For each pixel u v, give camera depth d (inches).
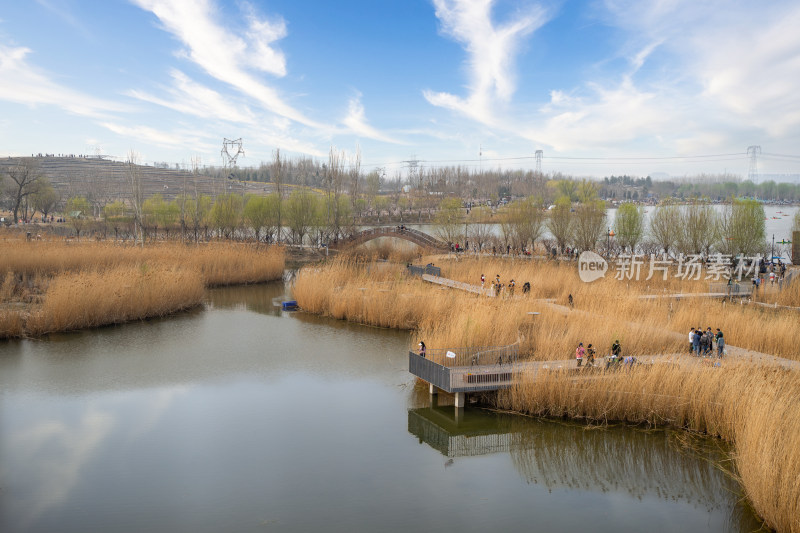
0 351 1229.1
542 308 1354.6
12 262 1829.5
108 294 1505.9
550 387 879.7
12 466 723.4
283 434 837.8
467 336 1073.5
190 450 779.4
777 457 593.3
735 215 2378.2
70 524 597.3
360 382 1076.5
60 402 946.7
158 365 1160.8
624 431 832.9
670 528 602.5
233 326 1521.9
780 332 1115.3
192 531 587.8
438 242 3061.0
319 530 593.9
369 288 1685.5
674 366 884.0
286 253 2977.4
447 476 721.0
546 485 700.0
